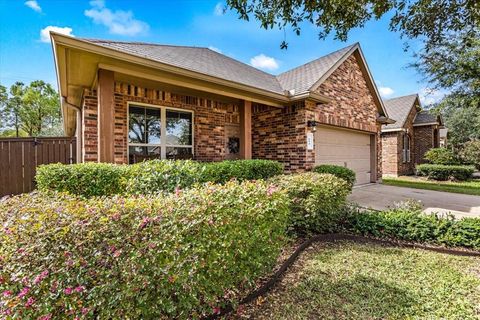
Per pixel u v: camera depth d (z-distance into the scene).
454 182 12.33
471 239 3.87
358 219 4.64
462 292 2.64
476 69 7.33
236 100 7.73
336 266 3.25
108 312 1.58
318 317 2.23
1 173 6.91
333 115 8.49
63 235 1.57
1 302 1.47
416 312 2.31
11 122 24.50
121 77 5.52
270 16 3.46
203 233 1.93
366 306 2.39
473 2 3.29
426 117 16.28
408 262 3.39
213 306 2.05
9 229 1.60
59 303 1.51
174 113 7.11
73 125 11.79
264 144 8.55
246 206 2.30
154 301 1.72
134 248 1.66
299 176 4.71
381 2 3.38
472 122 17.62
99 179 4.00
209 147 7.77
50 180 3.84
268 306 2.39
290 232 4.20
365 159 10.48
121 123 6.10
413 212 4.69
